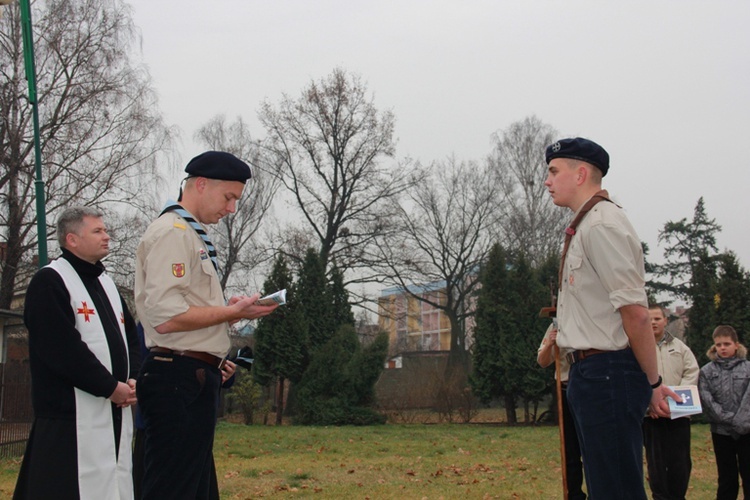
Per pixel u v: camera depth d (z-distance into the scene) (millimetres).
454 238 36625
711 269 22062
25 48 9812
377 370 21922
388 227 33156
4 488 8539
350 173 32844
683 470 6355
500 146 37250
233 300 4133
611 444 3377
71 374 4082
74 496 4062
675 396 3580
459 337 37031
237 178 4020
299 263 32125
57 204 21219
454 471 10070
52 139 21094
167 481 3656
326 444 14812
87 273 4496
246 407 23203
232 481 9102
